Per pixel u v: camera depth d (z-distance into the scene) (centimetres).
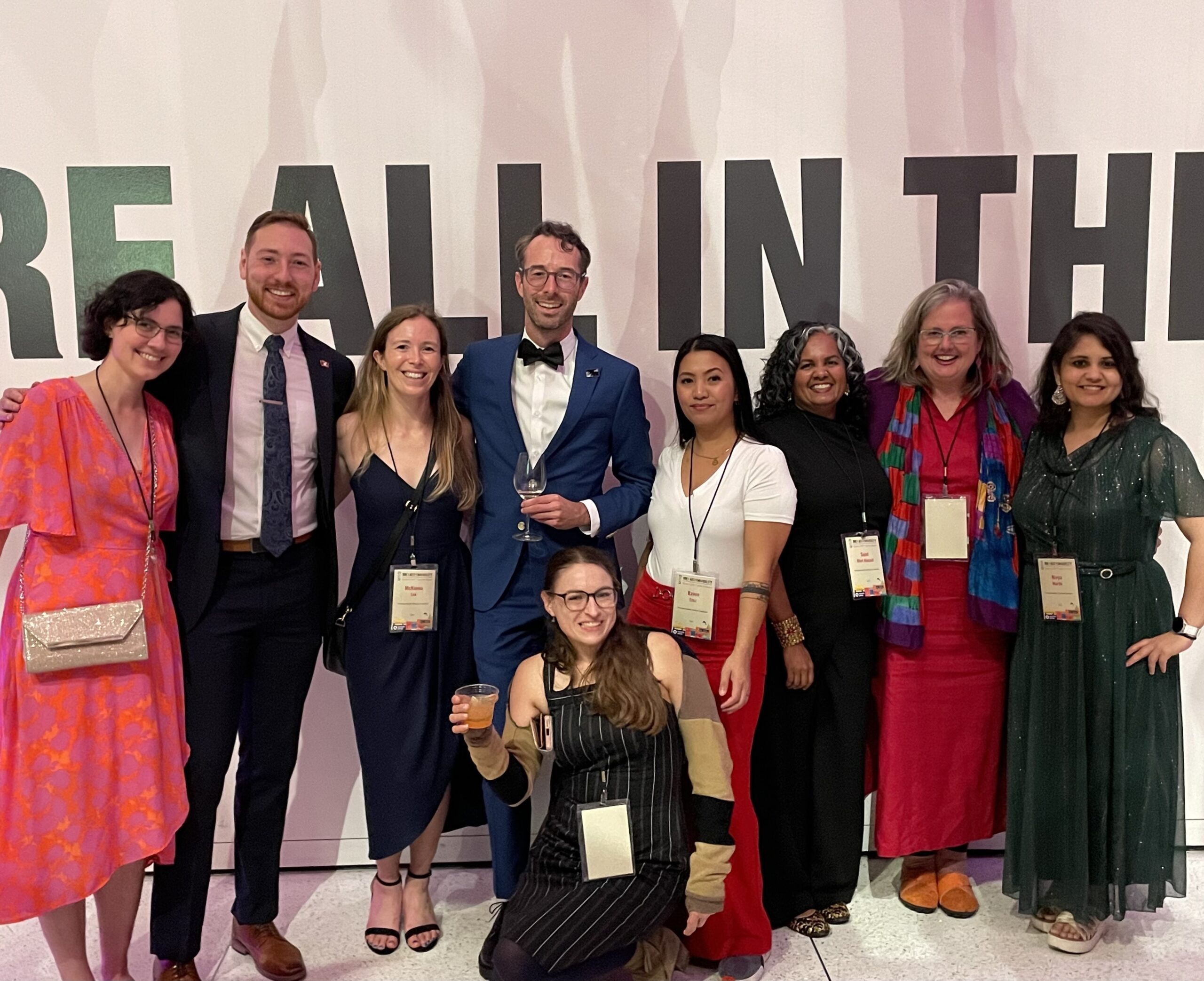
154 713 232
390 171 308
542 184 310
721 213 313
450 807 294
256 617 249
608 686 230
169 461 235
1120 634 261
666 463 273
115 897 245
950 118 310
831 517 270
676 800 235
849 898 287
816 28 306
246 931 270
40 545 221
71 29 298
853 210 313
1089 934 271
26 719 220
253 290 243
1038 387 275
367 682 264
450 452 262
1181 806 270
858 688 278
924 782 282
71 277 307
